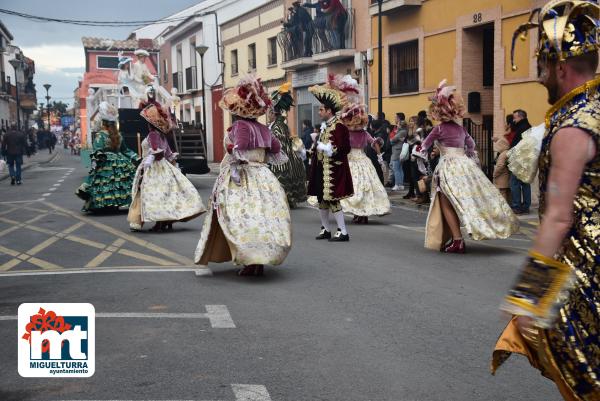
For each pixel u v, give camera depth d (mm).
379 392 4047
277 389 4094
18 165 22016
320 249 8977
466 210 8320
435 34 18328
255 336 5137
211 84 37844
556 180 2529
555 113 2684
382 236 10133
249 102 6938
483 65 17516
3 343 4980
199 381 4227
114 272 7543
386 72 20688
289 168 13789
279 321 5539
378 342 4996
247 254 6840
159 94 20438
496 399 3947
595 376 2508
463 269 7605
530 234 10258
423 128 14414
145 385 4160
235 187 7039
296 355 4711
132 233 10555
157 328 5336
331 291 6570
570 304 2543
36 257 8594
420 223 11664
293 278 7160
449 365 4516
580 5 2641
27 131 57312
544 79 2736
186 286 6805
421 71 19016
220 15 36062
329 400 3924
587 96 2619
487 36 17453
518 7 15281
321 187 9617
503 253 8625
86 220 12273
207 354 4730
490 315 5711
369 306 6008
